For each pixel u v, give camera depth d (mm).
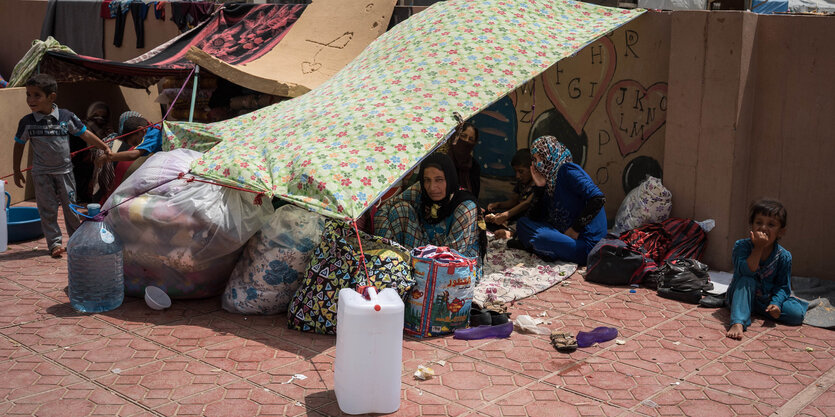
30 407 3826
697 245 6402
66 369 4293
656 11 6695
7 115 8484
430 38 6266
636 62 6922
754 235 5133
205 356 4516
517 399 4027
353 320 3705
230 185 5102
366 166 4914
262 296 5152
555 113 7617
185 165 5426
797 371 4457
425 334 4895
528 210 6934
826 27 5930
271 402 3934
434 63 5887
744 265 5285
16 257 6582
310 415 3793
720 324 5234
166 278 5359
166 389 4059
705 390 4180
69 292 5336
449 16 6484
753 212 5176
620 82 7066
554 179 6590
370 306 3699
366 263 4793
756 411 3936
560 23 6566
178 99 8516
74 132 6539
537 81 7703
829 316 5336
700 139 6426
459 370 4395
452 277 4832
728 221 6352
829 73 5969
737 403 4027
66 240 7164
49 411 3785
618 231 6855
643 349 4762
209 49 9078
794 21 6062
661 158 6898
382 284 4719
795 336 5031
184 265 5219
